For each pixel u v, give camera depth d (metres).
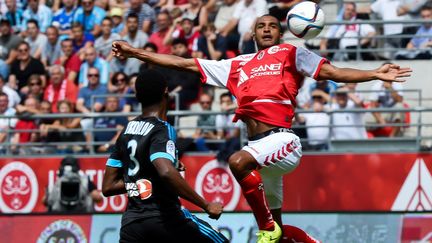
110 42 62.38
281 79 30.03
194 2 62.38
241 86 30.53
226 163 52.62
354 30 59.25
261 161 29.69
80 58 61.50
